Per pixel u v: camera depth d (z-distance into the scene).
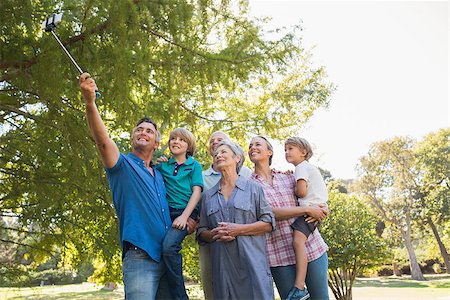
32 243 5.65
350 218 9.98
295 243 2.34
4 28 3.44
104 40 3.76
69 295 15.95
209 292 2.43
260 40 4.60
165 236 2.01
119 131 5.34
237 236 2.07
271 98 6.41
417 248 27.31
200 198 2.33
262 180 2.57
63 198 4.57
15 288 5.58
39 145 4.32
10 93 3.96
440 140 21.73
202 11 4.40
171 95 4.51
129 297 1.88
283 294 2.39
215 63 4.34
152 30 4.16
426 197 21.83
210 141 2.86
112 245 5.00
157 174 2.21
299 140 2.77
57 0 3.73
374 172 23.23
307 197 2.53
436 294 12.25
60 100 3.68
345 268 9.98
